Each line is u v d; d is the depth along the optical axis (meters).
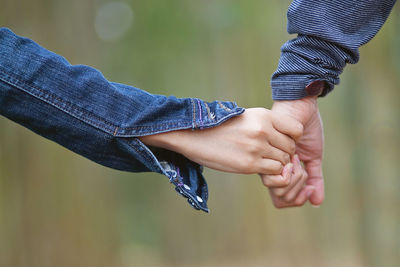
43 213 4.71
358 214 3.75
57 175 4.81
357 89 3.92
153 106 1.20
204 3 8.15
